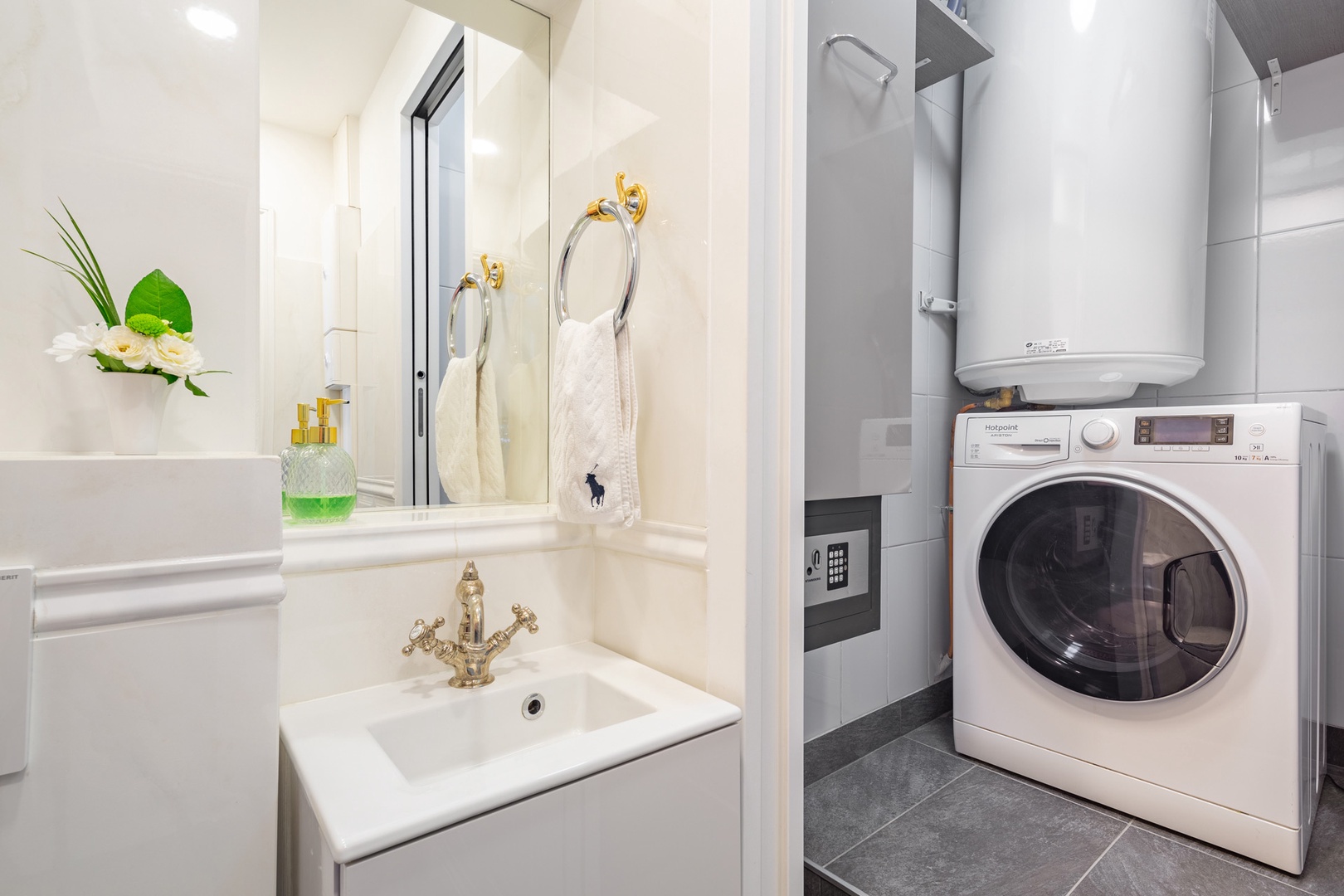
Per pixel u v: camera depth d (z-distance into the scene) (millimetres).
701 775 758
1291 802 1133
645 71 972
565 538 1052
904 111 1142
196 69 709
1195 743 1246
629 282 880
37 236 636
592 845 654
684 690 864
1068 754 1432
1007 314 1636
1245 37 1485
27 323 633
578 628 1080
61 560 523
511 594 1003
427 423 1068
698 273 884
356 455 1000
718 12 852
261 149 929
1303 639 1181
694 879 752
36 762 513
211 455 695
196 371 610
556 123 1178
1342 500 1509
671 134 926
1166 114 1483
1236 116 1692
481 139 1121
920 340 1850
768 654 849
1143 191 1482
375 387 1018
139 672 555
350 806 555
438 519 955
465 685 874
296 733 723
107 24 667
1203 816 1232
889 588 1769
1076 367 1568
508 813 592
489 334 1130
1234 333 1686
